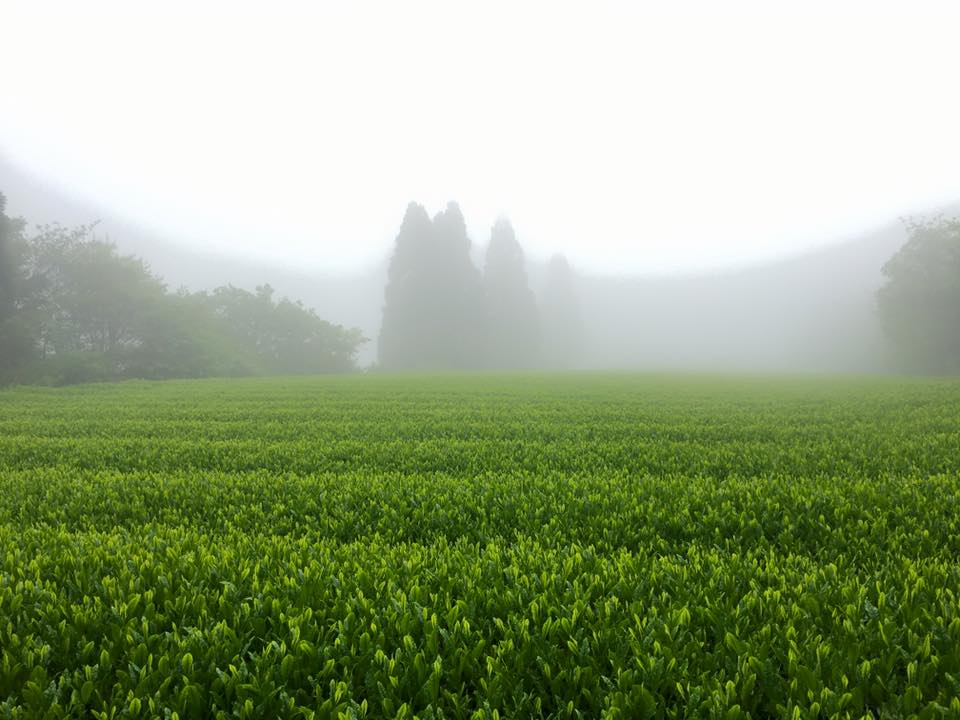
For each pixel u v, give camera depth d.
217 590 3.34
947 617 2.89
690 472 7.52
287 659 2.57
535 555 4.03
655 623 2.87
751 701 2.39
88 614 2.97
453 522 5.17
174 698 2.43
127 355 57.06
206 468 8.14
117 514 5.57
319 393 27.42
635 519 5.12
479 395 25.72
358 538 4.84
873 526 4.51
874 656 2.62
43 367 46.56
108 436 11.48
